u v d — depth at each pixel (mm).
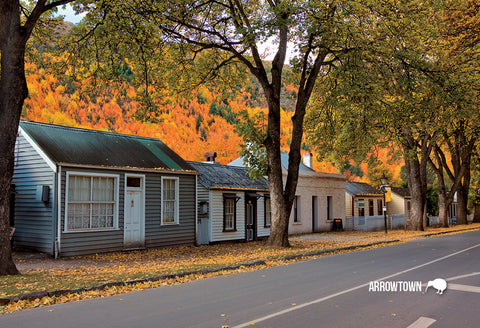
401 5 16781
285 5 14258
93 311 6805
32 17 10789
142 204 17859
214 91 23219
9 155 10320
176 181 19594
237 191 22969
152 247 18141
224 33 19750
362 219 34375
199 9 18156
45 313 6684
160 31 15953
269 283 9492
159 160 19484
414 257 14586
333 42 16125
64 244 14836
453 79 18625
